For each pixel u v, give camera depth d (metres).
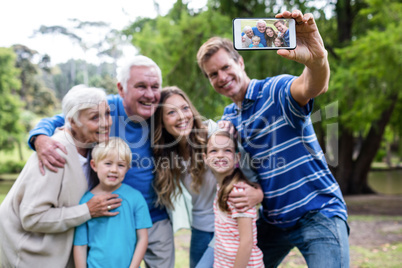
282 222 1.89
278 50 1.37
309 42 1.44
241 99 2.02
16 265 1.80
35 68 23.81
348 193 10.61
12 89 23.09
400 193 11.57
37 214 1.72
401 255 3.92
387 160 24.22
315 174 1.80
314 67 1.46
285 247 2.04
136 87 1.94
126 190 1.91
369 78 8.09
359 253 4.04
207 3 8.38
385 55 7.69
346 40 9.03
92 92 1.88
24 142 20.95
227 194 1.84
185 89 7.07
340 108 8.53
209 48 1.98
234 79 1.99
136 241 1.89
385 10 8.41
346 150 10.57
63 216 1.74
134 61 1.96
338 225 1.74
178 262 3.64
